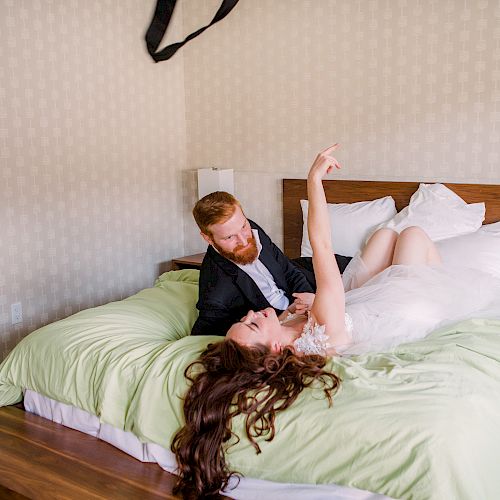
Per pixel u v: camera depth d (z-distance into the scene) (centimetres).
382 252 299
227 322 257
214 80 432
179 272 352
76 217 386
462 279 263
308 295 251
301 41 390
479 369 197
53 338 238
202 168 450
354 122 379
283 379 189
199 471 185
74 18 371
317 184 218
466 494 154
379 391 178
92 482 197
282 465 177
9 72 339
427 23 346
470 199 340
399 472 159
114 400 211
